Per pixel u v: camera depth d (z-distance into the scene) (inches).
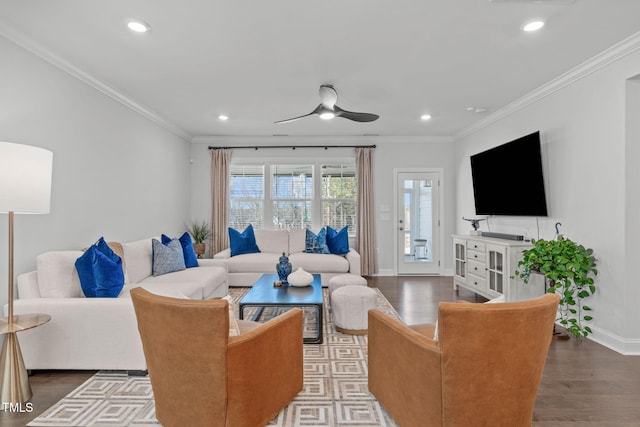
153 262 152.3
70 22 95.5
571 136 133.1
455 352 57.7
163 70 128.3
